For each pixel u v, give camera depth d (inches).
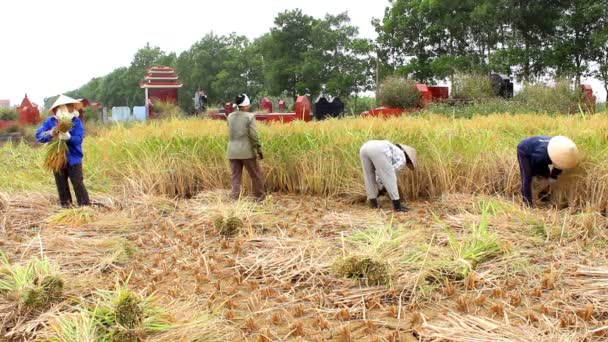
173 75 1336.1
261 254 232.1
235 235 266.5
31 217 308.0
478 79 885.2
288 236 260.5
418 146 356.5
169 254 245.1
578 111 721.0
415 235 236.7
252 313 179.3
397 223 285.6
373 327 167.9
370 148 312.7
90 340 151.5
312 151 378.0
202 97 1151.0
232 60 2023.9
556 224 249.9
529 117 442.0
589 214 251.1
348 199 356.5
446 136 365.4
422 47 1389.0
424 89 868.6
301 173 380.2
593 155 296.2
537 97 757.3
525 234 240.7
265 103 951.6
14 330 167.2
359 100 1514.5
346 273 201.8
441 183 347.6
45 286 184.2
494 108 730.8
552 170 292.4
